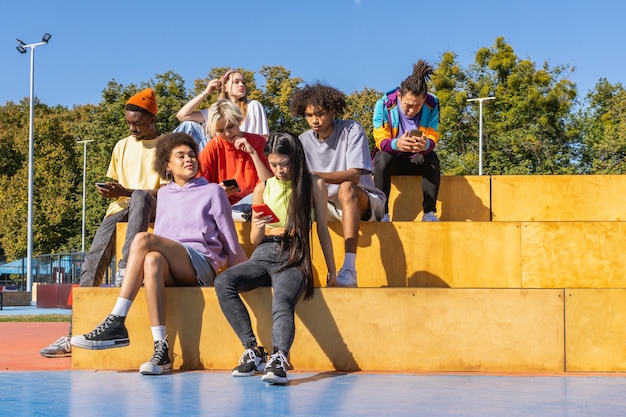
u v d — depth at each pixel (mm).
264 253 4285
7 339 7430
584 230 5359
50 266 22656
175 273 4355
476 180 6324
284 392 3520
